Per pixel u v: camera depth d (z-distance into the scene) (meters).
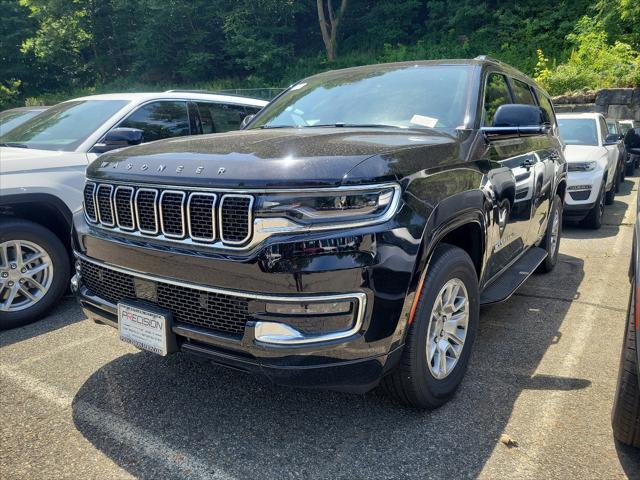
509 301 4.60
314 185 2.17
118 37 37.19
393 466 2.36
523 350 3.57
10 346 3.73
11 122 6.90
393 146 2.56
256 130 3.42
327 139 2.64
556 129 5.58
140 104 5.17
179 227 2.42
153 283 2.53
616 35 21.14
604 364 3.36
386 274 2.24
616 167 10.40
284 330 2.20
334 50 32.81
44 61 35.91
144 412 2.84
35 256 4.17
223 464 2.39
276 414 2.81
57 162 4.34
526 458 2.40
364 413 2.80
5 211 4.19
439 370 2.74
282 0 32.06
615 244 6.89
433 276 2.55
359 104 3.61
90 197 2.89
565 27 24.92
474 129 3.23
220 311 2.33
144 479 2.29
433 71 3.74
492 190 3.13
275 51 31.22
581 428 2.63
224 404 2.92
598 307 4.44
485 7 27.39
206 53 33.12
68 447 2.52
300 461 2.40
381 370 2.35
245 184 2.21
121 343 3.78
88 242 2.88
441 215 2.51
